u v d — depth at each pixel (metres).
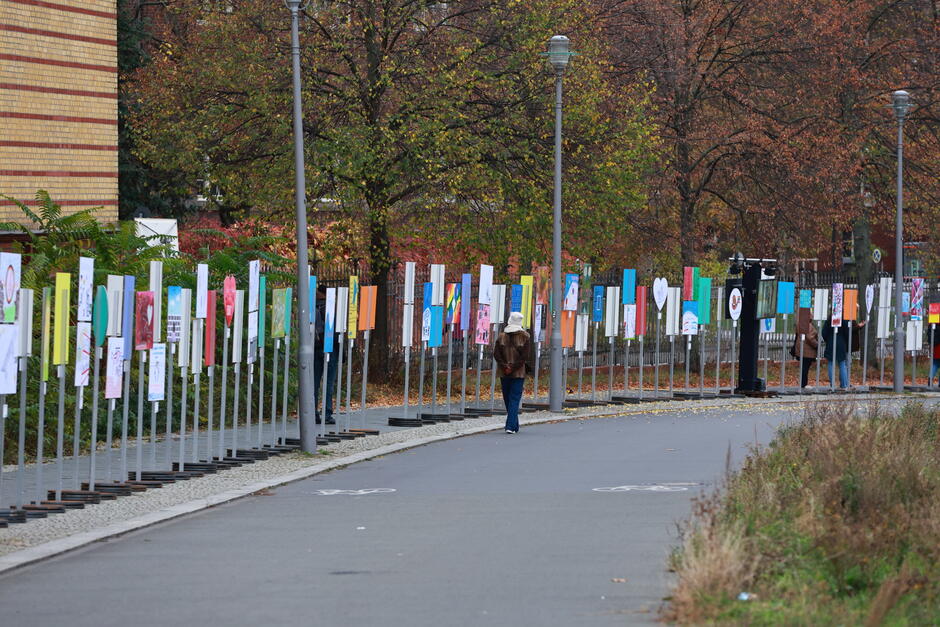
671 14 82.50
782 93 88.06
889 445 31.94
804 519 21.94
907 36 92.69
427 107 62.78
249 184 65.06
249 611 18.97
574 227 70.19
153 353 34.44
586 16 69.94
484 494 32.62
